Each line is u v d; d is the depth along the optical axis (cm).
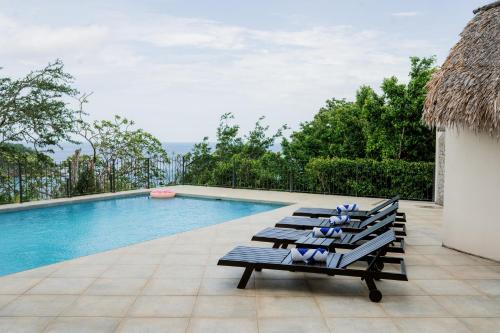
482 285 506
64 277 530
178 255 639
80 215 1173
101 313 416
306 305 438
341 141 1753
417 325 391
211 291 479
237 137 2016
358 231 712
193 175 1769
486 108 572
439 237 780
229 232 815
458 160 673
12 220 1086
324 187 1440
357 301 451
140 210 1253
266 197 1346
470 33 680
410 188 1302
